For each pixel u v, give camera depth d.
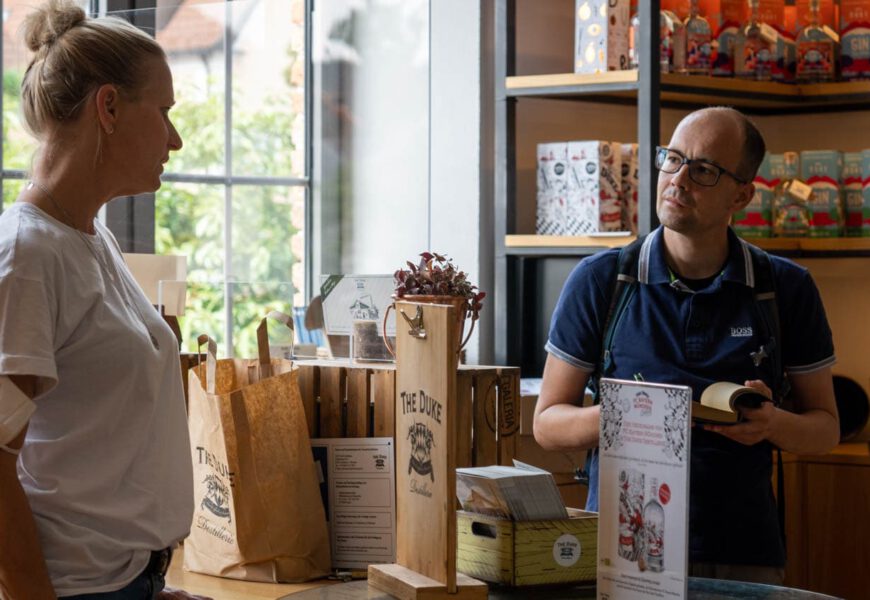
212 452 2.30
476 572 1.89
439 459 1.74
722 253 2.32
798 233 3.60
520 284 3.64
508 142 3.55
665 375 2.27
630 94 3.57
